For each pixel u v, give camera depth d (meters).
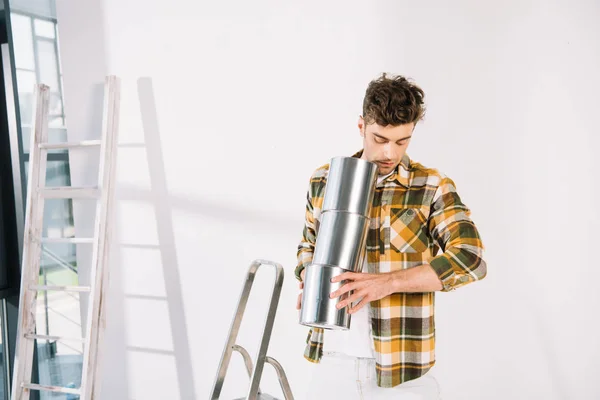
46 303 2.91
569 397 2.22
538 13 2.19
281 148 2.51
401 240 1.51
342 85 2.41
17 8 2.88
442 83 2.29
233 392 2.61
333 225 1.36
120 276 2.79
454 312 2.31
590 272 2.19
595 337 2.19
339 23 2.40
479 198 2.27
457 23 2.27
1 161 2.87
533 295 2.24
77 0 2.79
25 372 2.61
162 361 2.73
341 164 1.37
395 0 2.33
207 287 2.65
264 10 2.51
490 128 2.25
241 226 2.59
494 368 2.28
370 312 1.50
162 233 2.71
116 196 2.77
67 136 2.84
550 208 2.21
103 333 2.51
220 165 2.61
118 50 2.74
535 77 2.21
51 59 2.87
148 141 2.71
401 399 1.47
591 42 2.16
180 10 2.63
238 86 2.56
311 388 1.57
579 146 2.19
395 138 1.41
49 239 2.63
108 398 2.83
